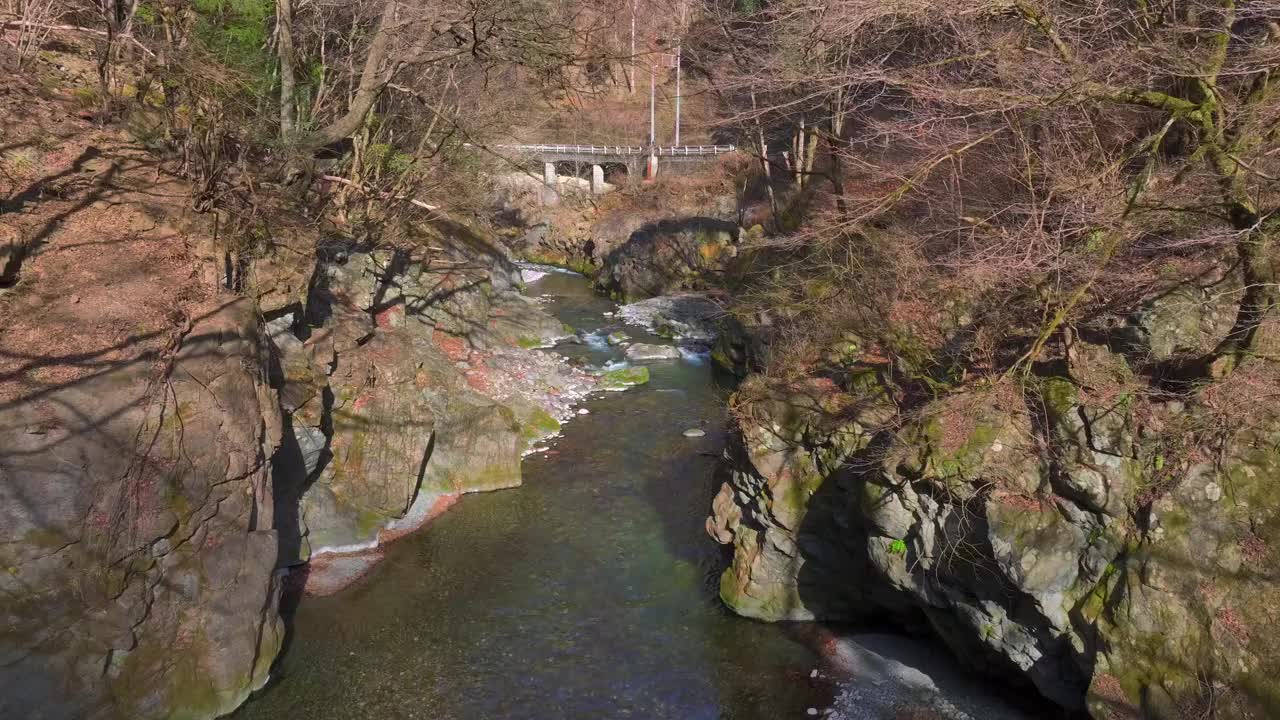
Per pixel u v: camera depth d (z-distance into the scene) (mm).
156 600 10922
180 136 16609
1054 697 11188
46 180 14031
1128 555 10203
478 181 31172
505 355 25891
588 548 16422
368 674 12758
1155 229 11875
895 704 12086
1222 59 10328
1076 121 12820
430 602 14625
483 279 26969
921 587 12375
